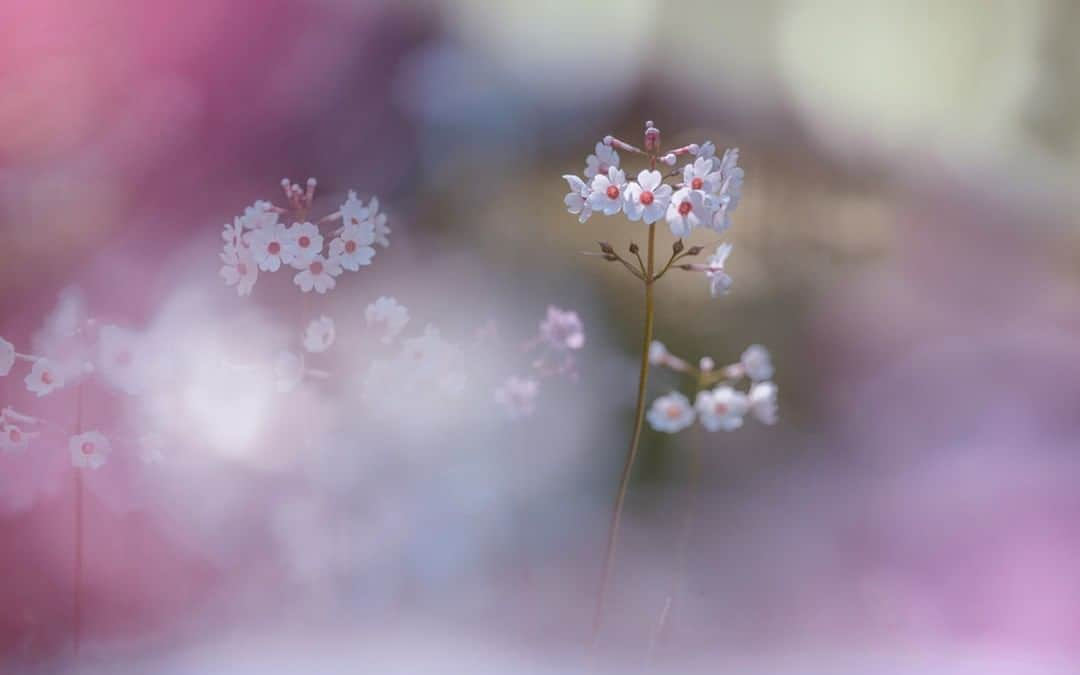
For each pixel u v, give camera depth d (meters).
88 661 1.29
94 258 1.95
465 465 1.55
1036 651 1.42
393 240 2.81
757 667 1.35
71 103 2.41
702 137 4.41
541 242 3.08
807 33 4.58
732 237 3.34
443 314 2.32
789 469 2.09
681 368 1.36
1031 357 2.82
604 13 4.30
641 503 1.83
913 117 4.39
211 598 1.39
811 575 1.58
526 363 1.38
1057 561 1.59
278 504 1.44
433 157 3.35
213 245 2.16
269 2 2.79
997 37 4.41
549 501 1.67
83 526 1.40
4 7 2.38
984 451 2.19
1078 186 4.01
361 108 3.16
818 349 2.75
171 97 2.58
